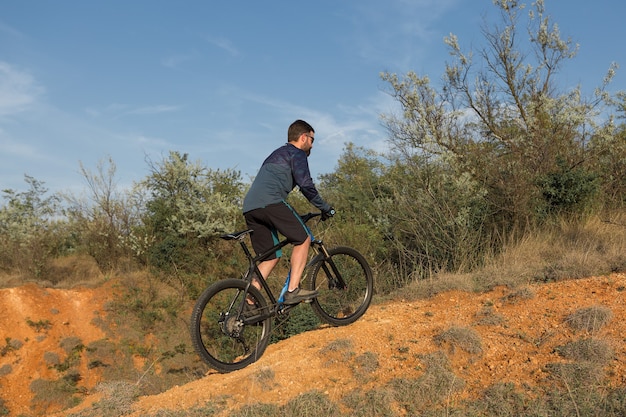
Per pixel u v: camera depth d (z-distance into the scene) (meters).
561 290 5.81
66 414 5.00
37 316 10.94
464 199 9.34
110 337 11.03
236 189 13.73
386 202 10.35
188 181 13.34
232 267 12.57
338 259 6.29
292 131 5.14
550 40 12.84
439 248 8.85
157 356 10.84
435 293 6.53
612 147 10.87
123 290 12.02
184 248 12.72
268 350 5.52
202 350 4.65
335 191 12.99
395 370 4.64
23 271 12.60
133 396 5.12
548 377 4.20
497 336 4.98
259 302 4.97
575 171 9.88
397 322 5.65
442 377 4.36
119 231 13.23
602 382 4.04
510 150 11.33
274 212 4.89
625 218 9.24
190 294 12.20
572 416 3.66
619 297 5.32
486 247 8.80
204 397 4.71
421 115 11.48
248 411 4.18
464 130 11.73
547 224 9.29
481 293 6.28
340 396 4.40
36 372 10.12
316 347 5.26
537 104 12.12
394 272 9.06
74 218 13.95
